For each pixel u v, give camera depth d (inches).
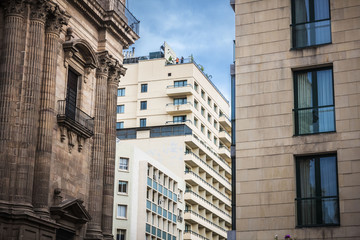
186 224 4168.3
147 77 4894.2
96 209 1765.5
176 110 4638.3
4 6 1531.7
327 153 1192.8
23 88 1501.0
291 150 1214.9
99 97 1849.2
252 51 1305.4
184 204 4141.2
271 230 1187.3
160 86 4827.8
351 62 1213.7
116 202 3348.9
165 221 3767.2
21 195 1433.3
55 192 1571.1
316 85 1245.7
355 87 1197.7
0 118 1461.6
